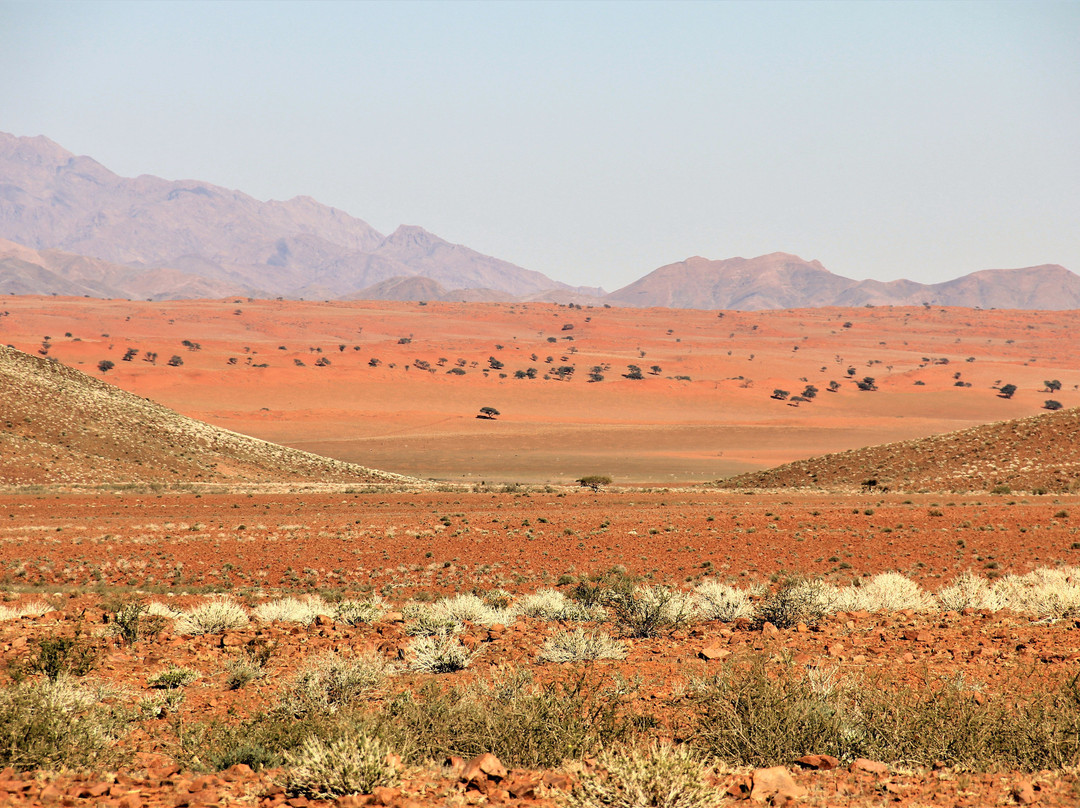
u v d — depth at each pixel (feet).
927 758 20.68
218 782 20.33
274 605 54.70
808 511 140.46
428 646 36.45
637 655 36.96
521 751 21.53
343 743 19.92
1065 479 195.11
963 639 37.09
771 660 32.63
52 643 35.99
